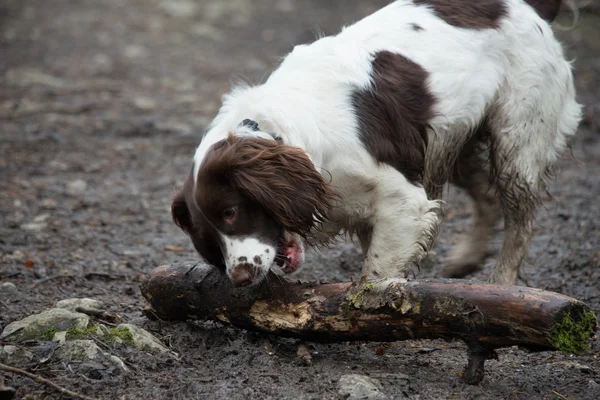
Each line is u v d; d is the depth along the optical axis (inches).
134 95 705.0
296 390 210.8
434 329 208.2
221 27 1019.3
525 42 296.0
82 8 1076.5
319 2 1152.2
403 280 213.8
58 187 470.3
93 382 212.8
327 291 224.1
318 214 241.6
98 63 813.9
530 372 231.8
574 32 859.4
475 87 284.5
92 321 241.4
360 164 257.0
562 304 191.8
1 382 203.0
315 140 250.5
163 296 246.1
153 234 397.7
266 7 1127.0
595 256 350.0
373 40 276.8
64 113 635.5
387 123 264.4
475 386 213.9
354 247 372.5
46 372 216.7
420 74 274.5
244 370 224.2
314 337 226.1
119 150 552.1
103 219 418.3
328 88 261.3
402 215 262.4
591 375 231.0
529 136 299.1
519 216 306.0
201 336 244.7
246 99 257.6
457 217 432.8
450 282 208.2
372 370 226.7
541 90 298.5
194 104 682.8
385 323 213.3
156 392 210.4
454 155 294.5
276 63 305.6
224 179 230.5
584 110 624.7
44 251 359.6
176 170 516.1
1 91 688.4
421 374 225.0
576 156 535.5
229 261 230.5
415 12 287.7
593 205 438.0
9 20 986.1
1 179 478.9
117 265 343.3
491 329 200.4
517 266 310.3
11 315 265.7
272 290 230.5
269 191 227.8
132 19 1034.1
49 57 825.5
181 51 891.4
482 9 292.0
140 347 232.1
